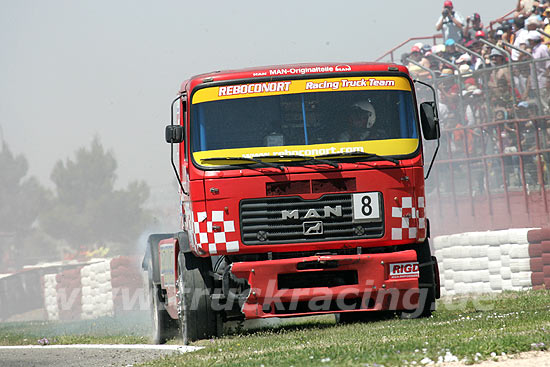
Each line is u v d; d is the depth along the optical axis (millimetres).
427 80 72625
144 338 43688
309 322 41531
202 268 34812
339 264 33031
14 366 32969
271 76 34188
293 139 33750
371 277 33188
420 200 34094
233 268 32812
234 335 35875
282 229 33438
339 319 38938
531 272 56812
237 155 33562
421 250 35344
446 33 75812
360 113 34062
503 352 22141
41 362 34156
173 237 38438
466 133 69125
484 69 66812
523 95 64688
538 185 64625
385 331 29219
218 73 34531
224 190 33375
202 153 33656
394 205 33656
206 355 27766
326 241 33469
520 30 69688
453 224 71125
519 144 65188
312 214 33406
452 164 70688
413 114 34344
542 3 68500
